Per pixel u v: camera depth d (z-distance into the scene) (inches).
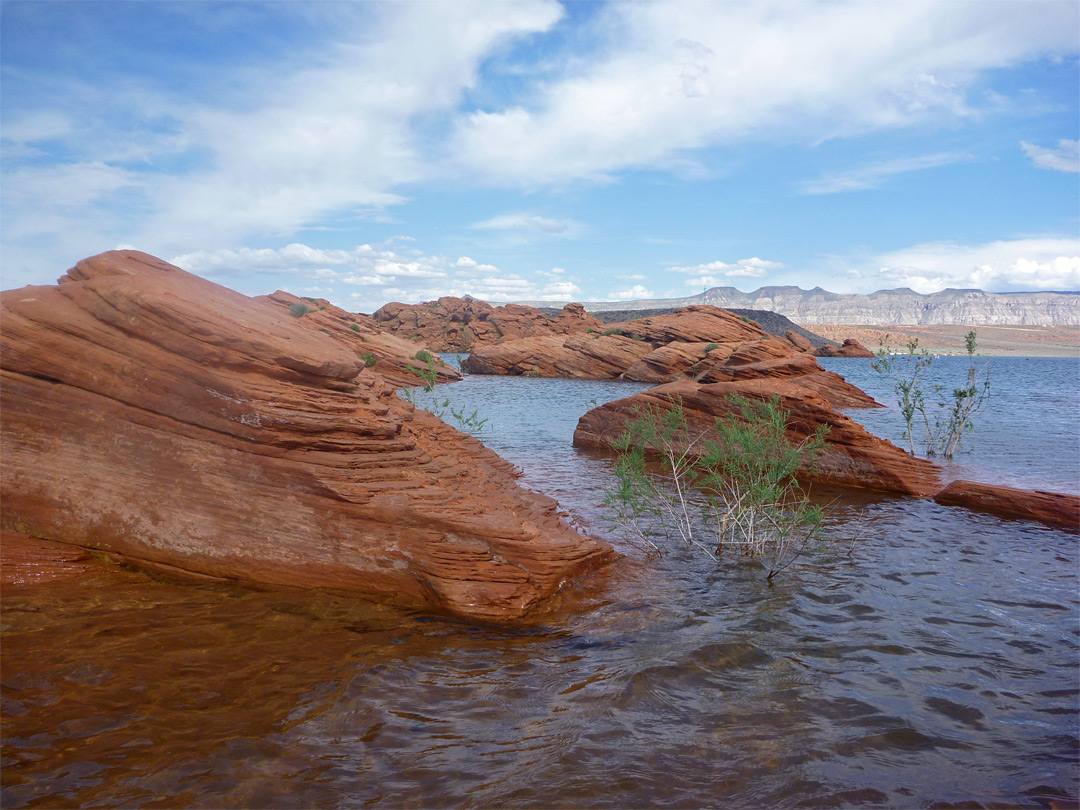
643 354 2485.2
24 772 142.6
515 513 326.6
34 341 277.1
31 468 279.1
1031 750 161.5
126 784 140.1
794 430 563.5
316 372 297.0
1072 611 258.7
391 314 4534.9
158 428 277.1
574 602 271.1
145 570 273.9
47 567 261.0
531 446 721.0
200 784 141.3
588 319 4259.4
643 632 239.9
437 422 495.8
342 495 269.3
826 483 536.4
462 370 2785.4
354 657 210.1
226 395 270.7
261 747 156.6
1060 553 339.6
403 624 241.6
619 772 150.8
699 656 216.7
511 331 4165.8
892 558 332.8
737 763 155.1
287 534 272.1
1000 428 845.8
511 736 167.0
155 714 169.3
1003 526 398.0
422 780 146.3
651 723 174.2
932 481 508.4
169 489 276.1
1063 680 199.9
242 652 208.7
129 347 276.5
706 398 610.5
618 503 445.1
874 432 824.3
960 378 2074.3
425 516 270.8
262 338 288.7
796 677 202.2
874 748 162.1
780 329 7849.4
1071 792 143.4
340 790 141.7
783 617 253.6
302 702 179.0
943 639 231.6
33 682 181.8
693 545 358.9
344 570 269.1
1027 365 3769.7
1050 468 577.9
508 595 261.1
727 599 275.6
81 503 277.4
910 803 139.6
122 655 201.2
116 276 297.0
